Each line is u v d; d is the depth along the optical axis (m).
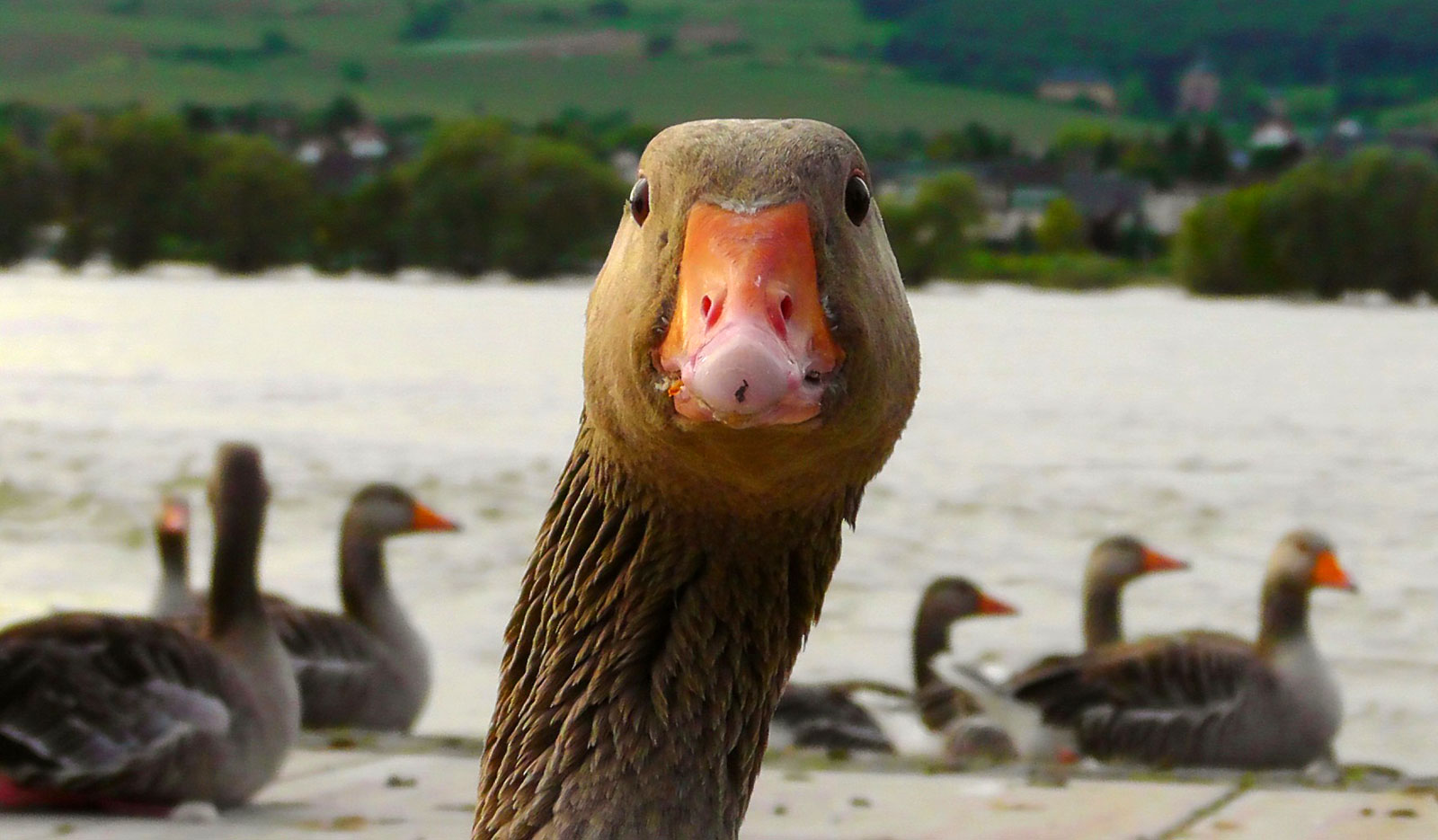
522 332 52.44
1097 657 10.59
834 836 6.39
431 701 10.86
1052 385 35.09
